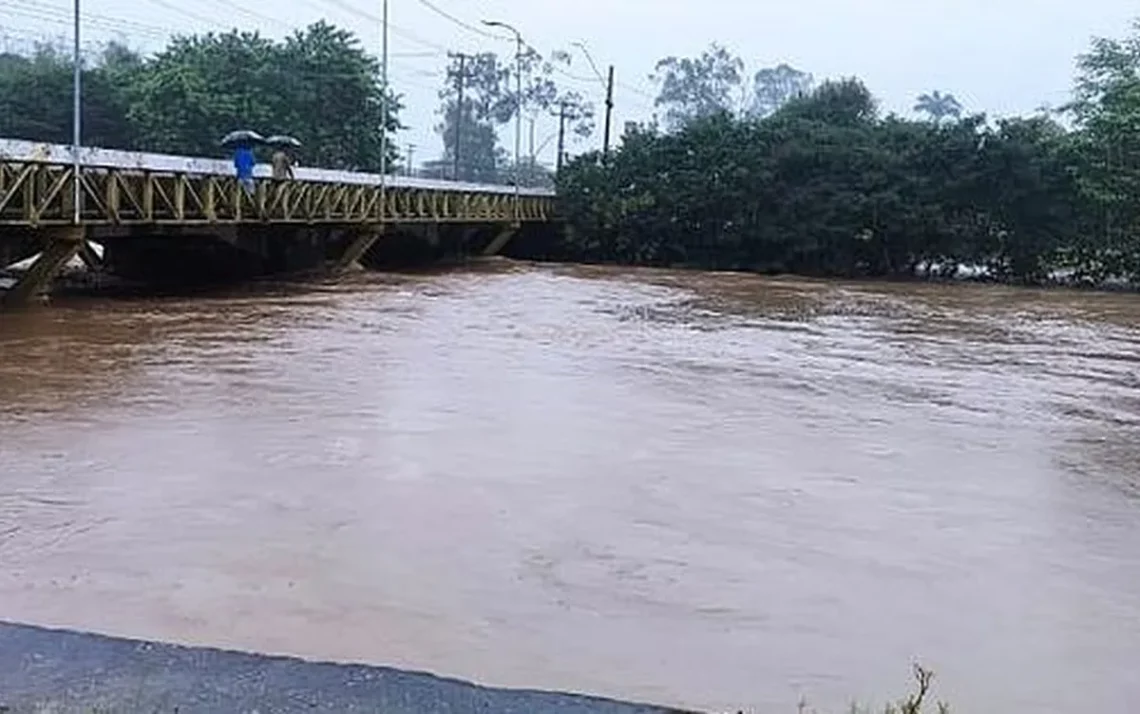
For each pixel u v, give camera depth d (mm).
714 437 12531
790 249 47188
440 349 18844
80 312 22141
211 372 15570
